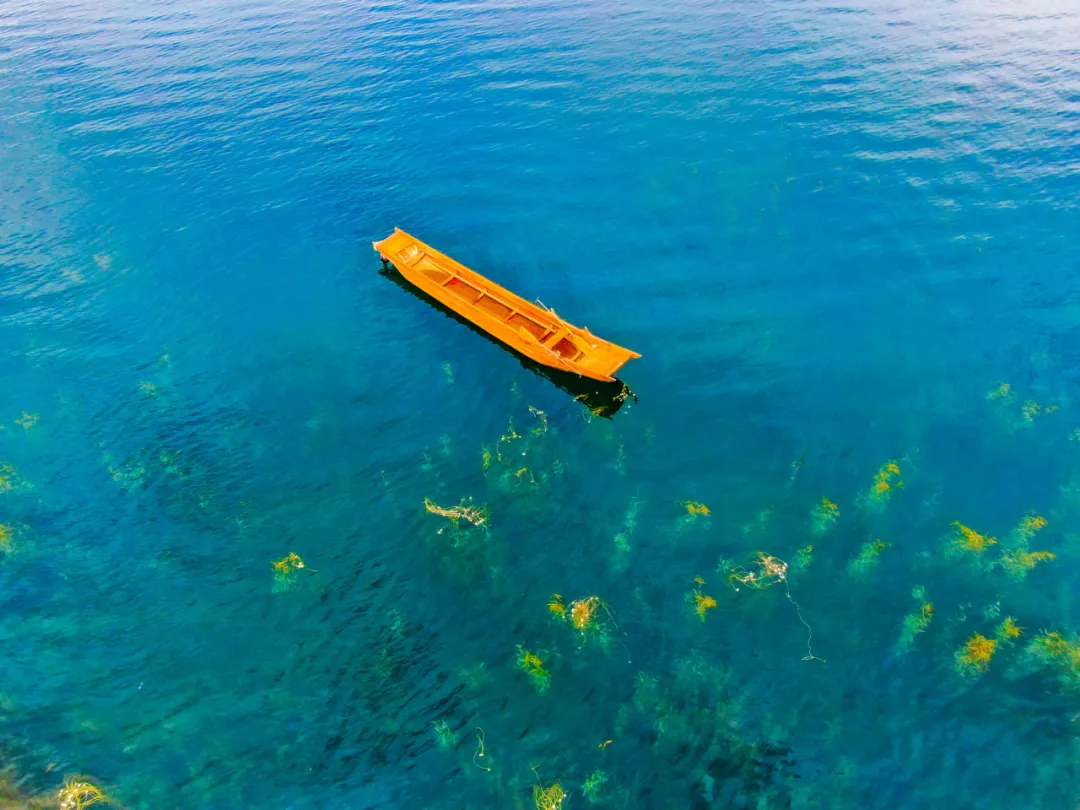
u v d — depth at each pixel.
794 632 23.80
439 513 28.06
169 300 40.78
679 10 71.00
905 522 26.78
